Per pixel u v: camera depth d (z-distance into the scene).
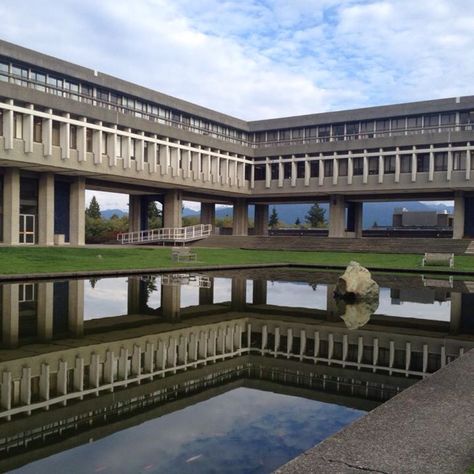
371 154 52.47
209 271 28.23
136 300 16.95
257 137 64.50
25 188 41.72
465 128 52.38
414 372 8.91
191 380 8.30
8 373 8.55
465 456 4.78
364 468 4.52
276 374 8.68
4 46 39.44
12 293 17.50
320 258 36.78
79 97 46.16
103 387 7.87
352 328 12.84
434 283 23.52
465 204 52.91
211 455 5.51
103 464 5.27
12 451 5.56
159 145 48.50
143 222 59.50
